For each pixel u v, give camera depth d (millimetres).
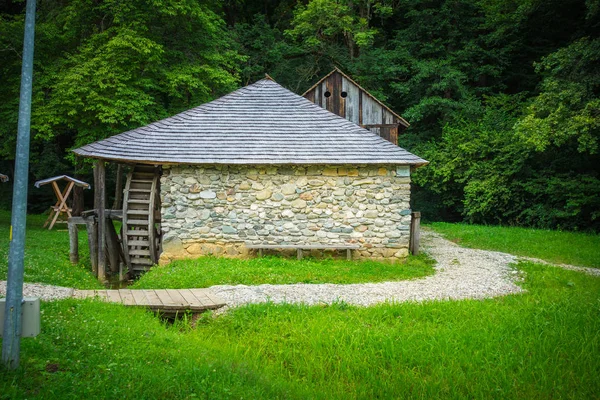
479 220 24953
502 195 22875
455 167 25391
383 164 12906
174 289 9492
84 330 6074
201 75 20625
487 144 24375
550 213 21547
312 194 13078
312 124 14219
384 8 27734
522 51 28234
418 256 14148
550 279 11086
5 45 18000
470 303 8383
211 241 12992
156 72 19656
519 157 22562
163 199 12992
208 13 21562
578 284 10719
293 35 28281
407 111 27234
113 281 13516
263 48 28406
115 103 17750
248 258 12945
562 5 23578
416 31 28656
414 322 7484
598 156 21297
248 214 13023
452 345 6480
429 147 27188
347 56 28828
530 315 7773
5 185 29016
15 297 4699
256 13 31375
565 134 18281
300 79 27828
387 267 12164
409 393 5453
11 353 4680
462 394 5383
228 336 7188
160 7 18922
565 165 22094
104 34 18781
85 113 18328
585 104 18469
